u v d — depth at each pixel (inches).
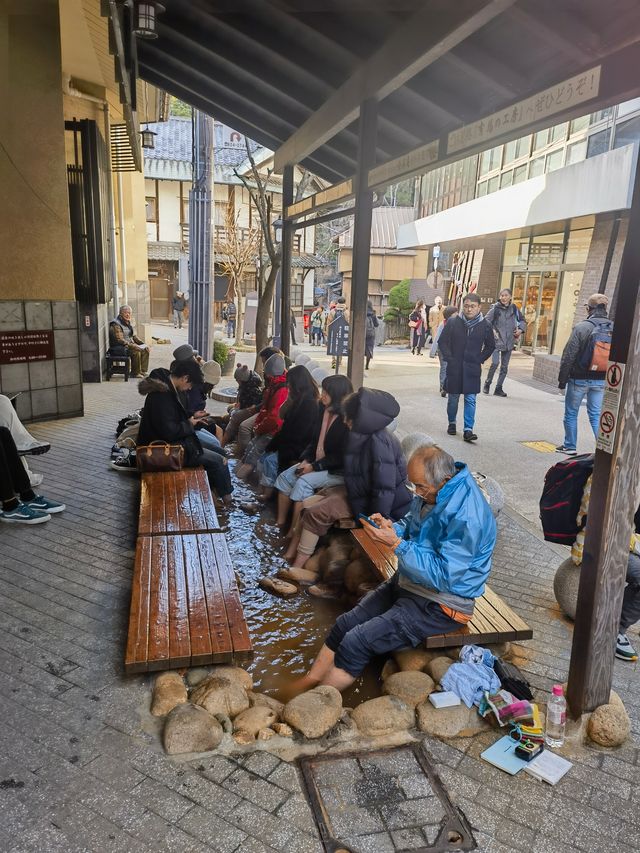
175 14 259.6
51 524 188.7
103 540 178.2
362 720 106.2
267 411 248.7
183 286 1258.0
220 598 135.9
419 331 764.6
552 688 111.9
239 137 975.6
